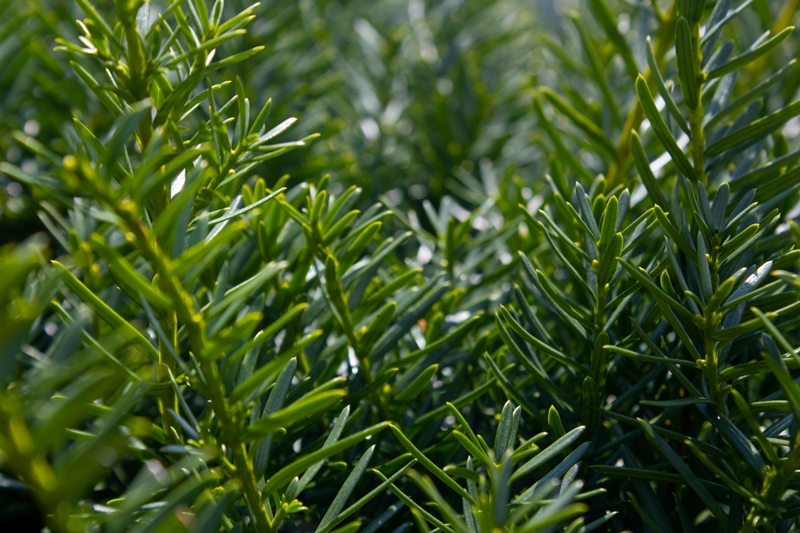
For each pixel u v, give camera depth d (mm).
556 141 510
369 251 537
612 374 431
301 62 726
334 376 448
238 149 397
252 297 444
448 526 380
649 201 474
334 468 409
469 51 832
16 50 569
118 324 373
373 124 736
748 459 377
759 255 431
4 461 330
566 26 673
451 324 477
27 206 566
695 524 417
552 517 335
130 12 378
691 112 424
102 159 343
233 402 357
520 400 412
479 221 617
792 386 353
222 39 378
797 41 656
